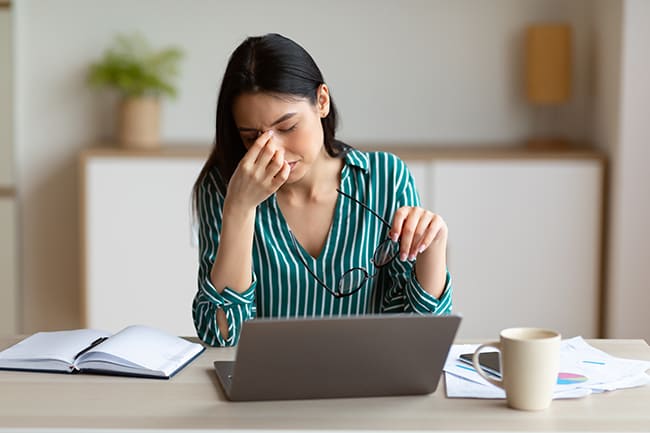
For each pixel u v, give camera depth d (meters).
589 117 4.85
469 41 4.89
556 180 4.53
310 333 1.77
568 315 4.60
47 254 5.00
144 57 4.79
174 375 2.02
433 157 4.52
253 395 1.85
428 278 2.21
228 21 4.87
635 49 4.34
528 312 4.60
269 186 2.09
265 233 2.36
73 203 4.96
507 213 4.55
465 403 1.86
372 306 2.42
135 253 4.59
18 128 4.89
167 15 4.86
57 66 4.88
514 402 1.82
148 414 1.79
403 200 2.43
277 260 2.35
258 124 2.12
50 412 1.79
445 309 2.24
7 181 4.86
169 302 4.61
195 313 2.26
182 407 1.83
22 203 4.95
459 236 4.55
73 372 2.04
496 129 4.95
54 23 4.85
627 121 4.39
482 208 4.54
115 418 1.76
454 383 1.96
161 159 4.55
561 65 4.70
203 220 2.38
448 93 4.92
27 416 1.77
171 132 4.93
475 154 4.52
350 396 1.89
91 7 4.85
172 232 4.58
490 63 4.90
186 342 2.21
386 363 1.85
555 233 4.56
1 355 2.07
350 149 2.43
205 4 4.86
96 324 4.62
